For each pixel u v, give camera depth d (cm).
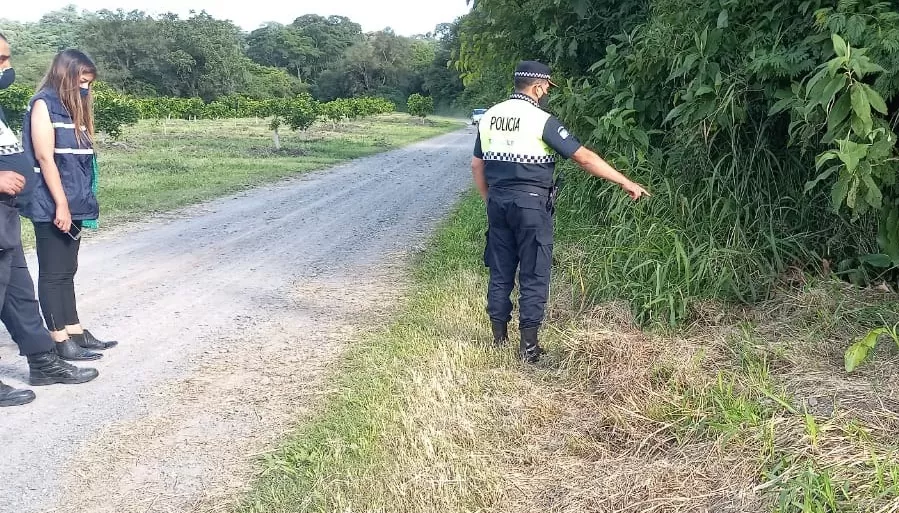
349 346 458
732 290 446
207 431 348
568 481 286
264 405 375
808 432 274
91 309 556
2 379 418
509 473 295
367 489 283
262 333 493
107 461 322
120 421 362
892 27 386
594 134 569
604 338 392
